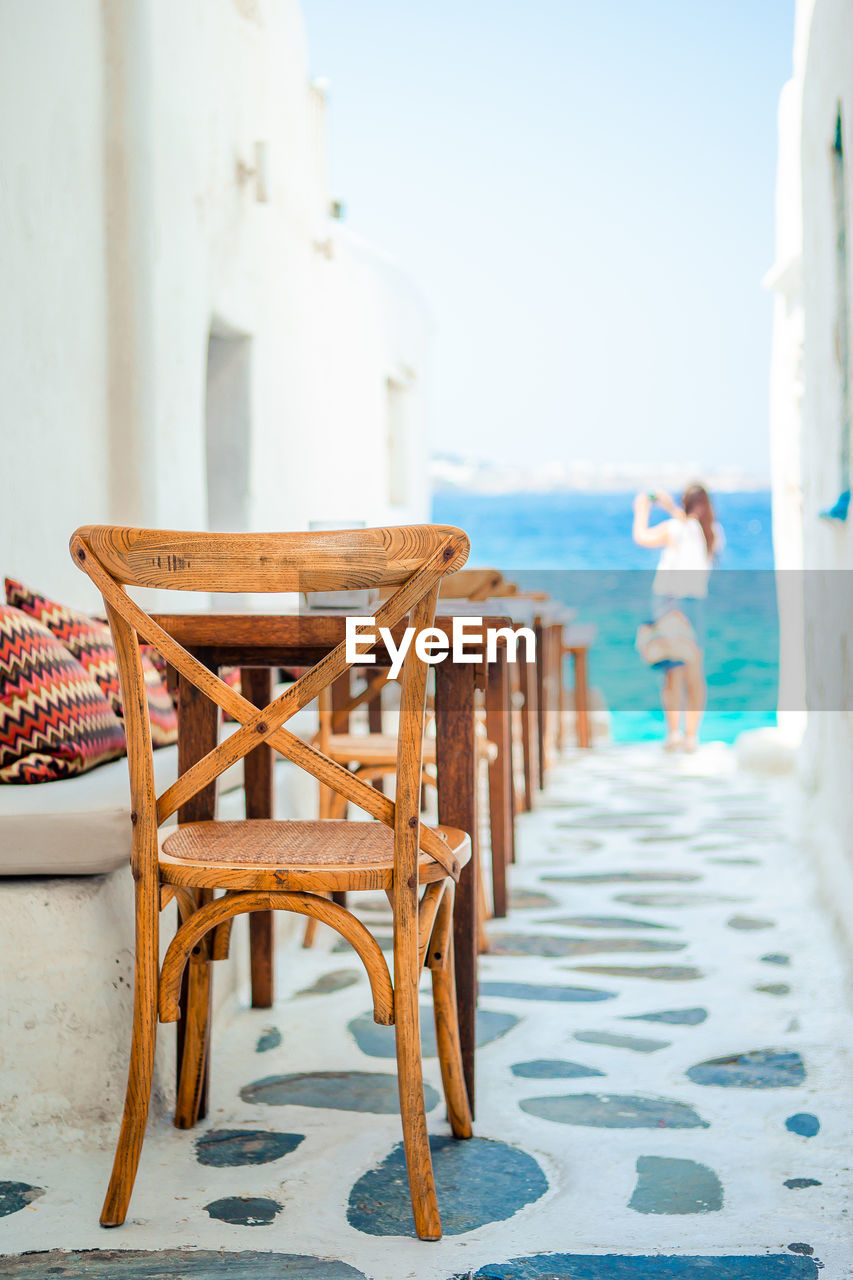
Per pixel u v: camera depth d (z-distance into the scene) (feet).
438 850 6.34
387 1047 9.00
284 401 22.21
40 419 12.80
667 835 17.16
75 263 13.74
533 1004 9.93
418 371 35.06
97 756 9.29
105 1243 6.12
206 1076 7.72
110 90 14.62
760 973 10.62
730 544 190.60
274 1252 6.01
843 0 12.07
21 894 7.30
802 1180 6.75
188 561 5.80
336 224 28.25
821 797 15.56
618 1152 7.14
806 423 16.80
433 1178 6.75
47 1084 7.29
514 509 325.21
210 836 6.97
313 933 11.90
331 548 5.70
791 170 22.27
